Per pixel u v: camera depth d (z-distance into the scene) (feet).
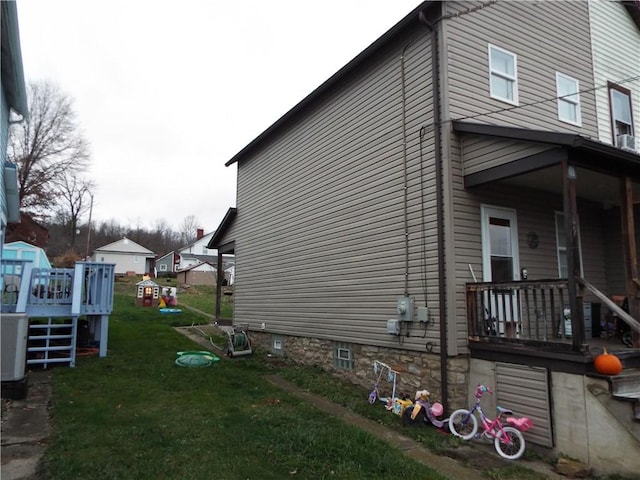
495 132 19.75
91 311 29.94
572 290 16.47
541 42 27.35
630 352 17.40
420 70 23.53
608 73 31.42
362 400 23.30
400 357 23.63
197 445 15.03
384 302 24.90
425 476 13.65
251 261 42.29
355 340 27.14
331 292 29.96
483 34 24.22
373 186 26.53
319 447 15.38
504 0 25.68
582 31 30.12
